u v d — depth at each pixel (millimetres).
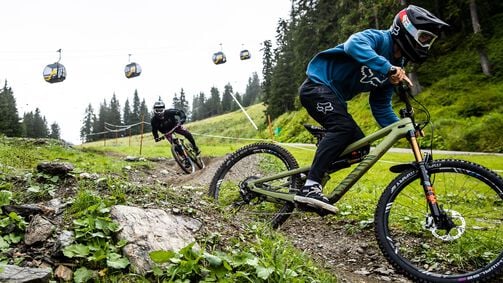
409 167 3148
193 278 2248
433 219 2924
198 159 10773
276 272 2383
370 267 3371
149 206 3191
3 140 12469
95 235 2465
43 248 2461
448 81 33812
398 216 4184
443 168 3029
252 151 4324
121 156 14930
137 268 2318
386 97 3660
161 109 10500
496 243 3312
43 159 8492
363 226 4125
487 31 37750
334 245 3871
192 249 2555
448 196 3307
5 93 73625
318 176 3305
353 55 3139
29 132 100438
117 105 121188
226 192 4578
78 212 2795
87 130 133500
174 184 8227
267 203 4160
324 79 3357
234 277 2305
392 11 30719
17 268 2076
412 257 3393
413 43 3168
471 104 29172
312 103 3354
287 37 55250
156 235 2633
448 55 38094
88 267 2311
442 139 24328
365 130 33344
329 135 3287
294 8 46188
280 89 55031
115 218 2701
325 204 3232
